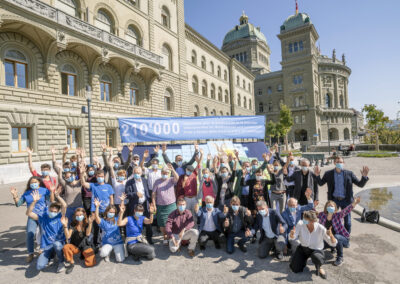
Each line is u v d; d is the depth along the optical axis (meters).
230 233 5.23
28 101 13.82
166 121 9.48
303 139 61.53
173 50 26.97
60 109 15.45
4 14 11.58
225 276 4.21
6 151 12.80
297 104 59.47
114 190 5.87
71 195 5.52
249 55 70.50
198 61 34.94
